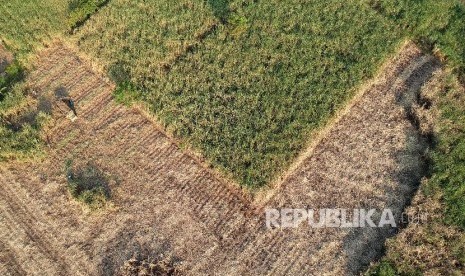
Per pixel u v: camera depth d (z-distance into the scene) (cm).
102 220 1645
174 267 1553
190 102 1834
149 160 1759
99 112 1859
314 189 1688
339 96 1830
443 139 1723
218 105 1822
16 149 1744
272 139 1730
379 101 1870
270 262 1559
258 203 1659
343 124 1823
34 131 1777
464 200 1608
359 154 1753
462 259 1517
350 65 1884
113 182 1714
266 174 1672
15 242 1611
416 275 1494
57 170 1744
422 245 1534
